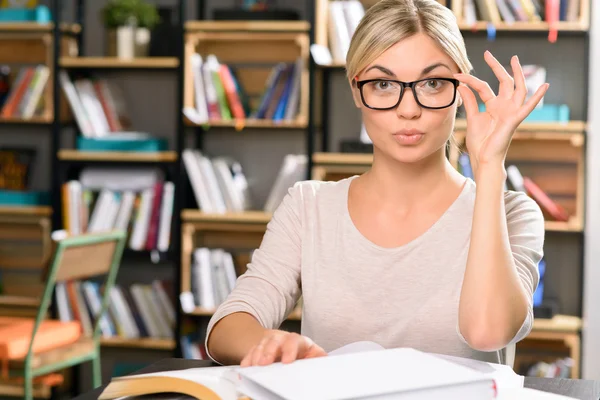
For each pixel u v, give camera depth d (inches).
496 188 52.2
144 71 177.3
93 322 166.7
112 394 45.3
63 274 125.8
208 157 175.9
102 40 179.3
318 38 159.2
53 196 168.6
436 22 57.3
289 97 161.9
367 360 43.6
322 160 158.6
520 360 158.1
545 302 159.5
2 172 176.2
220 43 172.9
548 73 163.6
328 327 63.4
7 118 169.3
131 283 179.9
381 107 57.6
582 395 47.6
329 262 64.3
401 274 62.1
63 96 172.2
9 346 124.1
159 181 167.9
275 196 162.6
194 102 166.2
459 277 61.2
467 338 52.2
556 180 161.5
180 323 163.2
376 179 64.1
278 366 45.1
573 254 164.9
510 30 153.6
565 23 152.8
